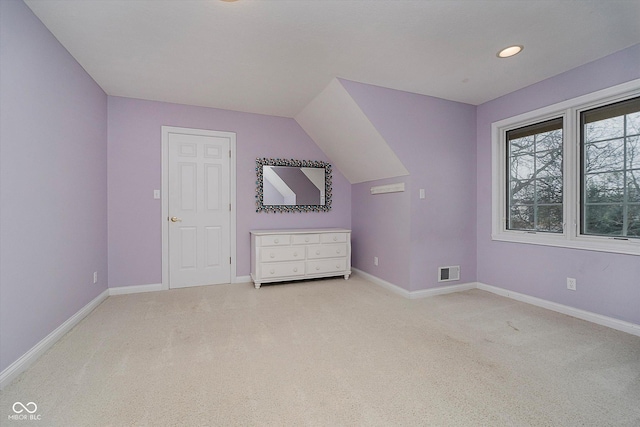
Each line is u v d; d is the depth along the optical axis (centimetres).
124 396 155
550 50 238
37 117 197
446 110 346
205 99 349
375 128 315
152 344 214
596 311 254
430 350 206
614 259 243
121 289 340
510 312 282
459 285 356
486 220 354
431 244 341
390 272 363
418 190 335
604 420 138
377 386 165
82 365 185
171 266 363
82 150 266
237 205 394
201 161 375
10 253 170
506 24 204
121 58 251
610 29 209
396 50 239
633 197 237
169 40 224
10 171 170
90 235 284
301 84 307
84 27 207
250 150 400
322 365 187
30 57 189
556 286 284
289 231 389
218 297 329
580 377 173
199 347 210
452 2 182
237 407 147
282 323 255
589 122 265
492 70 273
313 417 141
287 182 421
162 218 357
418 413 143
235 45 232
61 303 227
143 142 347
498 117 339
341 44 231
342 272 407
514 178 332
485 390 161
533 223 312
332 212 452
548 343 216
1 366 162
